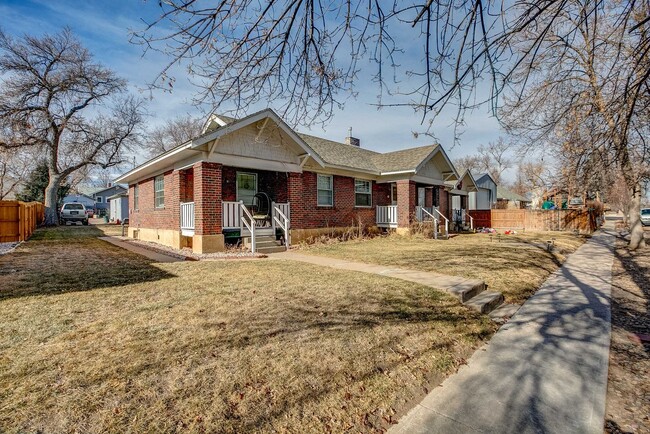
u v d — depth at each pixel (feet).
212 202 32.17
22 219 43.60
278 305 14.90
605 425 8.75
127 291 16.76
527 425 8.40
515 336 14.30
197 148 30.94
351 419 8.05
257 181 41.27
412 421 8.37
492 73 9.77
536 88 16.83
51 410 7.30
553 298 20.08
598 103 14.20
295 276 20.92
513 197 142.31
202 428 7.11
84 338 10.91
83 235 55.62
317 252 33.63
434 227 52.06
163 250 34.55
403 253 32.99
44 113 78.69
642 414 9.26
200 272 21.89
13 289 16.93
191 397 8.05
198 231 31.94
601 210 83.51
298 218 40.16
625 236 62.03
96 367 9.10
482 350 12.84
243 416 7.61
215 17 9.21
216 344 10.78
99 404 7.58
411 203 51.83
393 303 15.97
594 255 38.47
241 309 14.21
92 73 81.51
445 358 11.57
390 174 51.67
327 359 10.34
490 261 28.73
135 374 8.82
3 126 72.38
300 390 8.74
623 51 13.87
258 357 10.11
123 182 54.95
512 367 11.49
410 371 10.46
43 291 16.58
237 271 22.36
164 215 41.14
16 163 105.50
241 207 34.96
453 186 66.95
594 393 10.00
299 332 12.09
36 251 32.27
